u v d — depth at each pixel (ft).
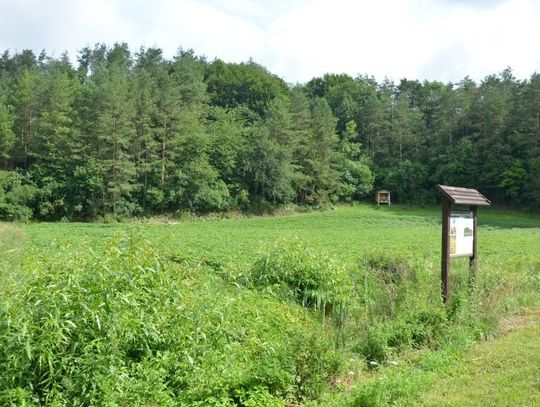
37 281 21.58
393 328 29.43
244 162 254.68
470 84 372.38
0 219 203.21
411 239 126.11
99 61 405.39
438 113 331.98
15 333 18.60
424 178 314.14
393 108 367.86
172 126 236.43
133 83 260.01
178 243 91.76
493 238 126.41
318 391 22.15
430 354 27.09
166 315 23.50
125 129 218.59
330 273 42.01
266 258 44.16
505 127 287.89
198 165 233.76
